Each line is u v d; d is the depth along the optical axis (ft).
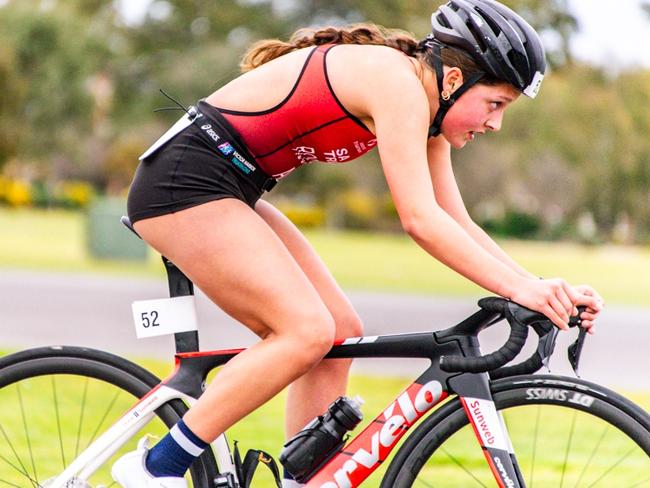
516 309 17.16
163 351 43.98
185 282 19.52
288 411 20.35
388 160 17.42
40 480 22.79
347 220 328.90
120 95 358.64
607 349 51.83
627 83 316.81
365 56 18.03
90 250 129.70
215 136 18.34
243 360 18.28
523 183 323.78
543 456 23.82
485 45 17.53
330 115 18.19
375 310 70.79
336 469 18.76
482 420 18.26
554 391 18.38
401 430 18.63
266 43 19.94
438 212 17.24
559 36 323.57
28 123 322.55
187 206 18.28
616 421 18.07
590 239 323.78
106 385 22.17
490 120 18.16
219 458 19.26
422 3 317.83
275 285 18.01
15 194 341.62
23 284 80.64
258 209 20.17
